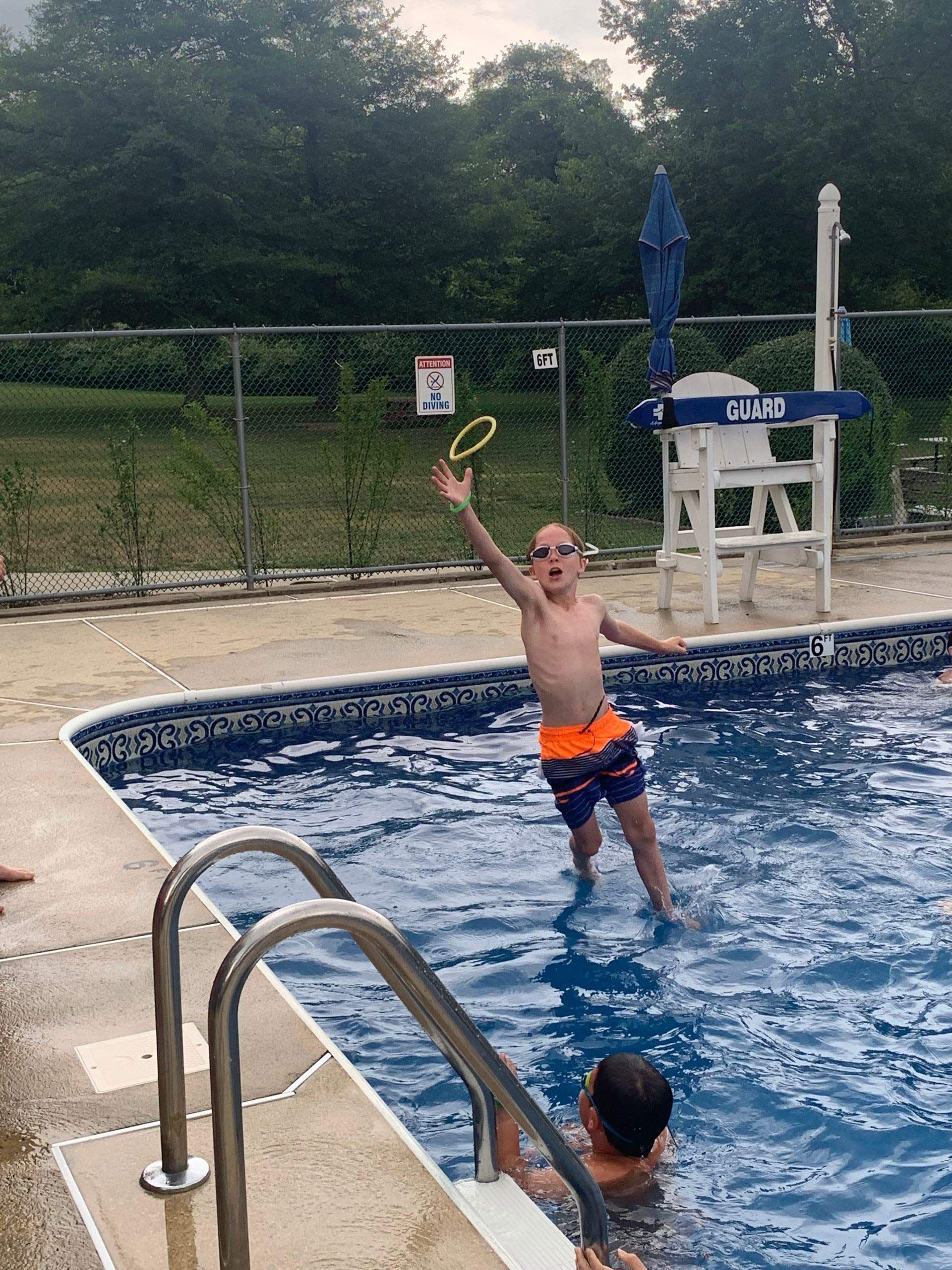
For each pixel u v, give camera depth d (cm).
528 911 493
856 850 545
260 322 4003
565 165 5316
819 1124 348
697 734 724
